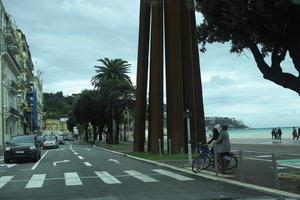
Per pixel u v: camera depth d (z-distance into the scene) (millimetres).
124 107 70875
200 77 31828
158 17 31594
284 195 10273
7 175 18094
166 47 32062
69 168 20688
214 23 11656
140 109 35156
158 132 31141
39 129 140875
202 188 12281
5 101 64812
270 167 13914
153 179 15016
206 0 11266
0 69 59375
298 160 20938
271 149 32344
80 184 13883
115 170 19109
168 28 31062
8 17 69688
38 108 142750
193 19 31828
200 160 16969
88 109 79625
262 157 14156
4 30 66562
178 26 30438
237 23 10711
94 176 16438
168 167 20359
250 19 10625
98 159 28219
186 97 30781
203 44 13391
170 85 30531
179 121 29766
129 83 70750
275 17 10312
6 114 63750
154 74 31625
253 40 12039
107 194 11414
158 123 31156
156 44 31547
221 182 13773
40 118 153500
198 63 31781
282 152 27781
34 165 23688
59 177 16375
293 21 10914
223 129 15586
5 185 14406
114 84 68500
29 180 15742
